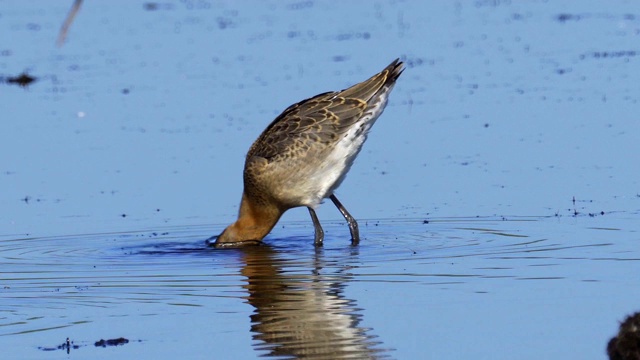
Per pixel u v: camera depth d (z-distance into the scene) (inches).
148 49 1465.3
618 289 608.4
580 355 510.9
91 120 1133.1
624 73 1230.9
